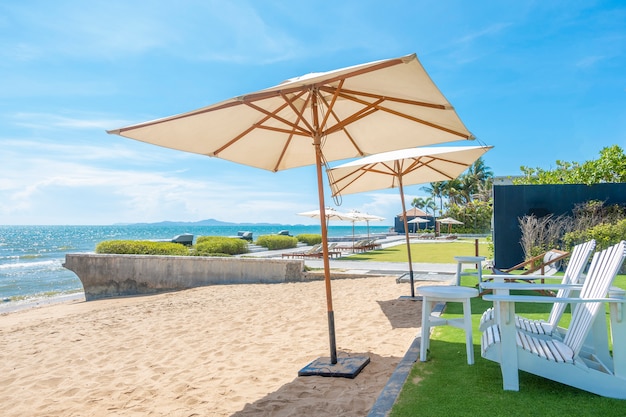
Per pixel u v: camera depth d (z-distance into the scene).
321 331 6.39
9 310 12.44
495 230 13.03
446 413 2.96
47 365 5.67
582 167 14.15
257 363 5.00
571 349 3.41
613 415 2.82
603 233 10.96
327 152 6.15
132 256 15.22
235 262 14.23
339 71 3.30
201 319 8.13
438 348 4.69
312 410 3.43
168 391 4.27
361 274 12.83
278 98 4.54
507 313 3.37
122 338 6.93
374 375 4.20
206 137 4.68
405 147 5.55
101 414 3.82
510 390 3.34
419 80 3.45
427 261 17.31
